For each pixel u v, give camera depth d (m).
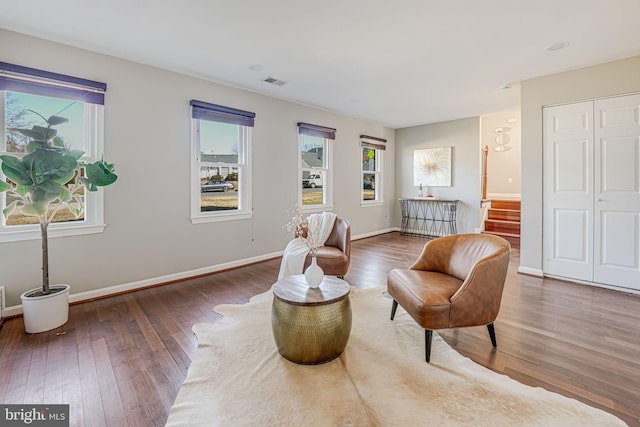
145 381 1.74
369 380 1.70
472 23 2.48
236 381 1.70
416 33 2.64
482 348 2.08
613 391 1.64
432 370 1.80
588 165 3.38
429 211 6.60
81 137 2.91
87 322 2.48
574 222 3.49
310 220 3.72
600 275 3.35
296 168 4.85
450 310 1.90
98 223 2.99
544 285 3.40
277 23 2.48
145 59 3.15
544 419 1.42
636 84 3.08
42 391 1.66
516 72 3.52
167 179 3.46
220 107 3.82
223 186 4.02
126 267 3.19
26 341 2.18
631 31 2.61
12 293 2.59
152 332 2.31
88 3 2.19
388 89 4.15
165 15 2.35
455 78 3.73
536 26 2.53
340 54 3.06
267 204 4.46
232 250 4.09
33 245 2.67
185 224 3.63
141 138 3.24
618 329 2.35
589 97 3.33
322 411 1.47
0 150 2.52
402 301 2.18
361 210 6.25
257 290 3.24
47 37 2.66
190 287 3.34
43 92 2.65
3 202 2.57
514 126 6.91
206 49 2.94
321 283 2.14
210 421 1.42
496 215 6.39
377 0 2.17
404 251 5.09
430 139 6.52
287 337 1.84
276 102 4.53
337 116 5.60
